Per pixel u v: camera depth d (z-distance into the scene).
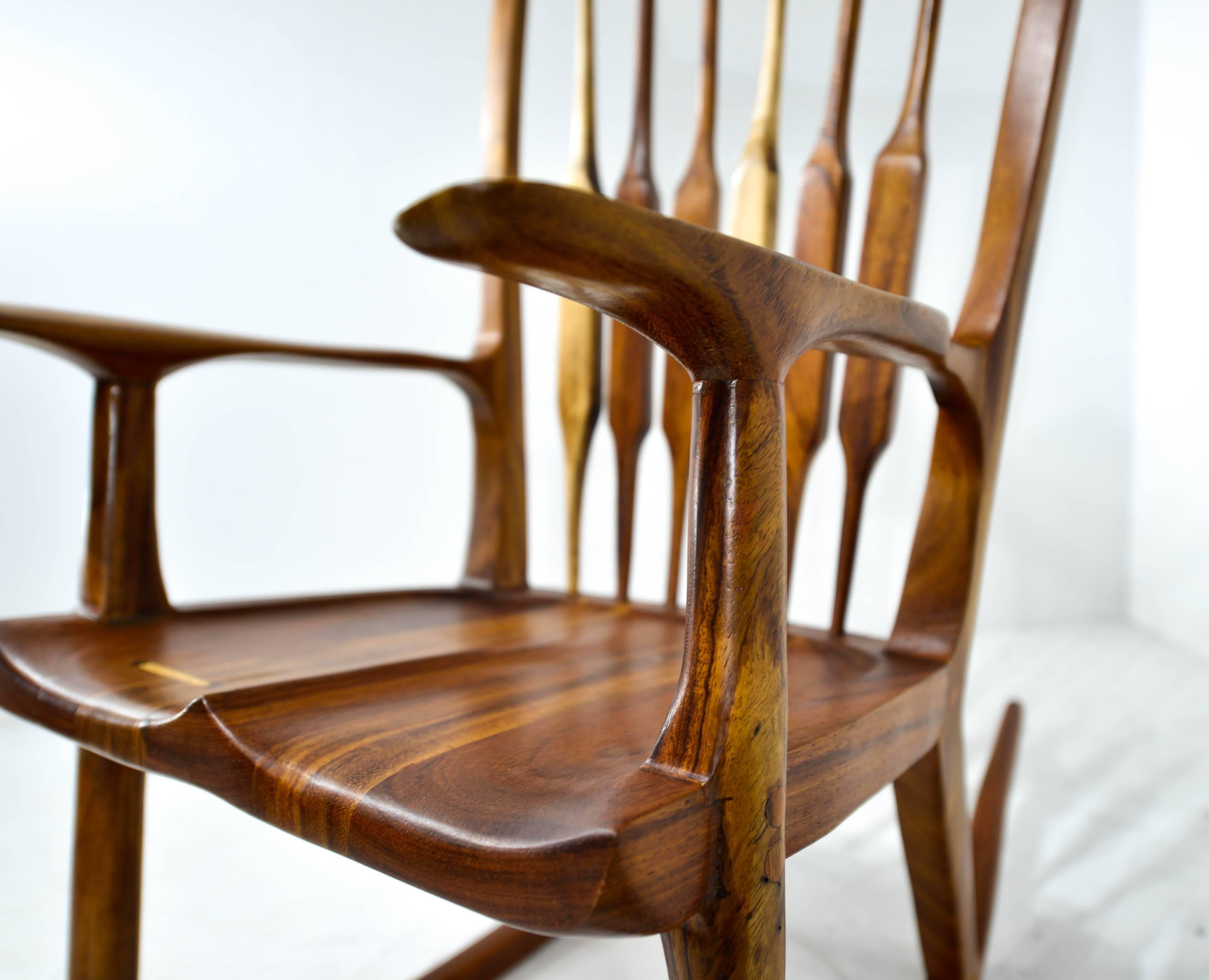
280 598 0.64
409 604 0.69
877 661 0.55
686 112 1.63
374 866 0.31
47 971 0.76
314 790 0.33
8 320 0.50
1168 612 1.82
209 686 0.43
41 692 0.44
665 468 1.69
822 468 1.79
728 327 0.28
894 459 1.81
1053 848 0.98
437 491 1.65
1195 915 0.84
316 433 1.56
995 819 0.82
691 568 0.31
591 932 0.26
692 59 1.63
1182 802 1.09
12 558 1.35
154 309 1.43
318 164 1.53
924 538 0.58
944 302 1.74
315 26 1.51
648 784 0.29
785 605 0.31
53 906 0.87
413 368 0.69
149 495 0.57
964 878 0.61
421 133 1.59
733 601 0.29
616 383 0.74
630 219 0.24
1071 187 1.88
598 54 1.62
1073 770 1.19
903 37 1.66
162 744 0.38
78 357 0.54
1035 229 0.60
